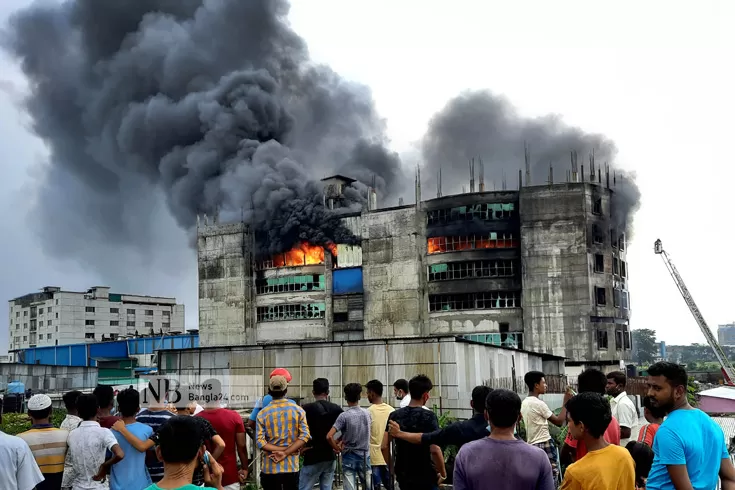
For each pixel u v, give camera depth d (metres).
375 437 11.09
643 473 7.16
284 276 79.88
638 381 42.59
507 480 5.26
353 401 10.41
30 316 143.12
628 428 9.19
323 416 10.12
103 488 7.58
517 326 67.75
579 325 65.94
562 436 13.02
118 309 143.38
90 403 7.68
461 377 22.55
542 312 67.00
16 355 138.00
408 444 7.69
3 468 6.36
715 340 85.50
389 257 73.50
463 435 7.14
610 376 9.72
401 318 71.94
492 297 68.94
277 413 9.02
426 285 71.88
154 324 148.38
